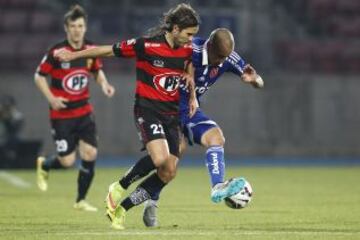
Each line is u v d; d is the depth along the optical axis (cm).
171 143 2756
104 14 8788
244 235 2583
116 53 2681
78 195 3725
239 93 8462
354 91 8575
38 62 8619
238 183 2500
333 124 8544
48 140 8206
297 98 8531
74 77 3822
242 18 8912
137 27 8825
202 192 4800
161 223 3066
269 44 8894
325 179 5950
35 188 5119
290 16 9394
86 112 3831
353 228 2878
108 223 3053
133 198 2744
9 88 8206
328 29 9388
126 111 8331
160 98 2723
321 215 3422
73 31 3756
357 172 6738
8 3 9112
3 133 7100
